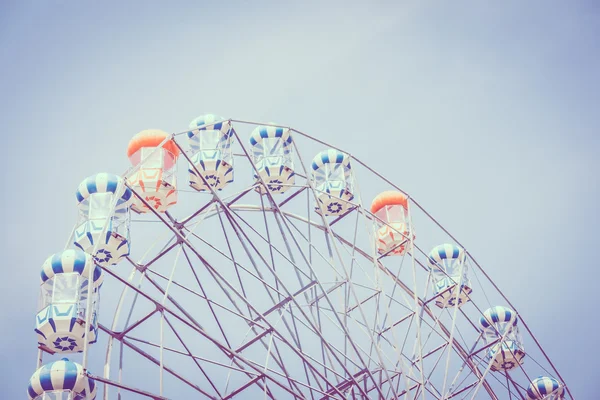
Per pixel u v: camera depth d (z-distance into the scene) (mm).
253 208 35094
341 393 29844
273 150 36625
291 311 34125
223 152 35094
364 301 35844
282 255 32688
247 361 29156
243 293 33406
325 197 36719
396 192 39125
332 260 35781
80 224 31250
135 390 26438
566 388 39125
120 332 30203
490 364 35219
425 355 35781
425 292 37625
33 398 28109
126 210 31641
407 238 37281
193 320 31109
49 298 29516
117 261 30906
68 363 28391
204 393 30375
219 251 31844
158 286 31781
